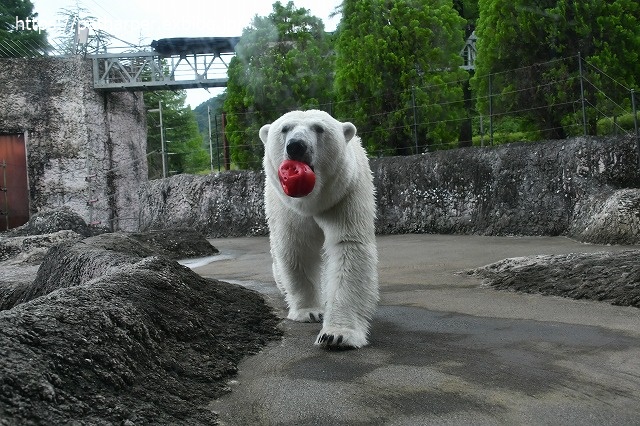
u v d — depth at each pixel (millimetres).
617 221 7957
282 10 15477
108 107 20125
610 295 4555
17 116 19188
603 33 10266
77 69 19141
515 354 3385
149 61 19453
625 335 3646
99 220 19516
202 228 15039
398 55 12594
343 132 4090
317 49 15031
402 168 11828
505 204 10195
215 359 3375
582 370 3055
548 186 9773
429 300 5051
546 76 10477
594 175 9344
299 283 4496
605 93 10172
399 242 9984
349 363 3367
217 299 4500
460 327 4070
